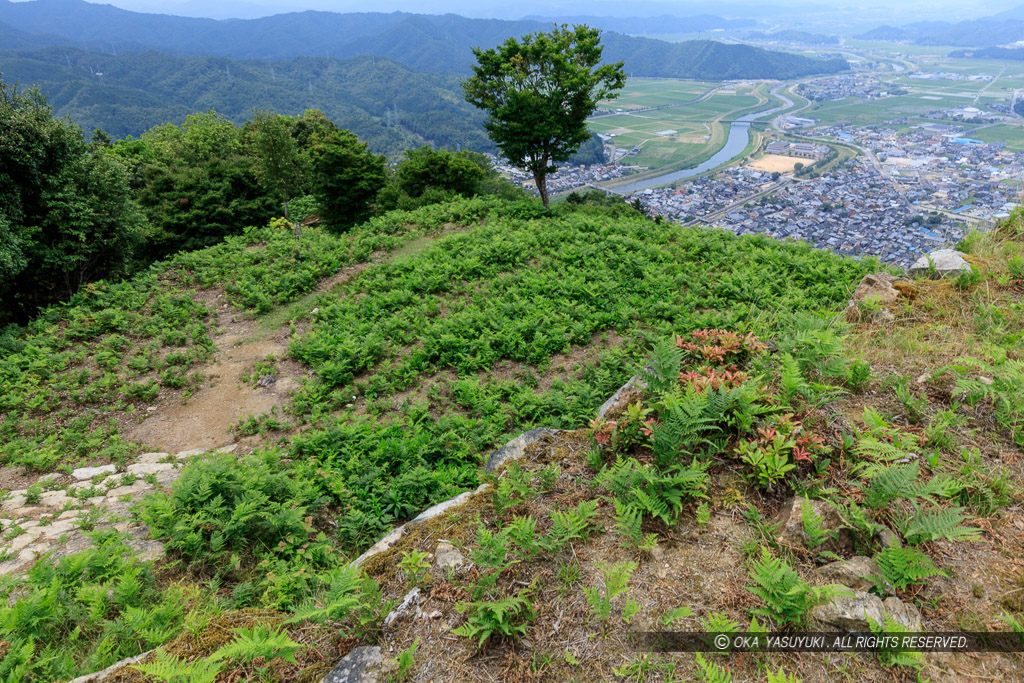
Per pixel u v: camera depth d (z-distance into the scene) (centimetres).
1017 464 444
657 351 596
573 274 1606
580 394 1014
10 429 1070
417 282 1638
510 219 2295
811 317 737
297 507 704
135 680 375
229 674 363
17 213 1658
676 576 383
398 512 745
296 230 2370
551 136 2523
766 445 466
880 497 390
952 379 554
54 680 416
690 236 1883
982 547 380
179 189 3216
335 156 3106
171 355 1360
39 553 658
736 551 393
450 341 1280
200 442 1059
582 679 329
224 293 1764
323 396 1180
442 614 382
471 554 420
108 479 891
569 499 481
